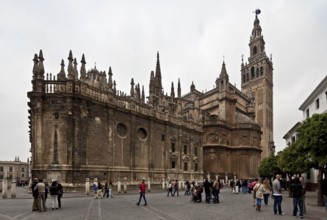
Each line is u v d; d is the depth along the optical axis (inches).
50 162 1476.4
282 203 1073.5
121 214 723.4
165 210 820.0
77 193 1428.4
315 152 981.8
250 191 1755.7
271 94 5132.9
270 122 4936.0
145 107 2084.2
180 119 2470.5
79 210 804.0
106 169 1688.0
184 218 664.4
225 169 3221.0
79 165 1519.4
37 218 655.1
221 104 3403.1
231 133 3432.6
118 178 1760.6
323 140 964.0
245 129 3395.7
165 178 2192.4
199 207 914.7
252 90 4948.3
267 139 4648.1
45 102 1521.9
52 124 1504.7
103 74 2249.0
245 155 3344.0
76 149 1512.1
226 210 837.2
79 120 1546.5
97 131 1659.7
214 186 1099.3
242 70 5255.9
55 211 784.3
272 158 2255.2
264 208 897.5
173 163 2340.1
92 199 1182.9
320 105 1838.1
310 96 1994.3
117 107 1803.6
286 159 1323.8
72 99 1529.3
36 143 1481.3
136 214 724.0
